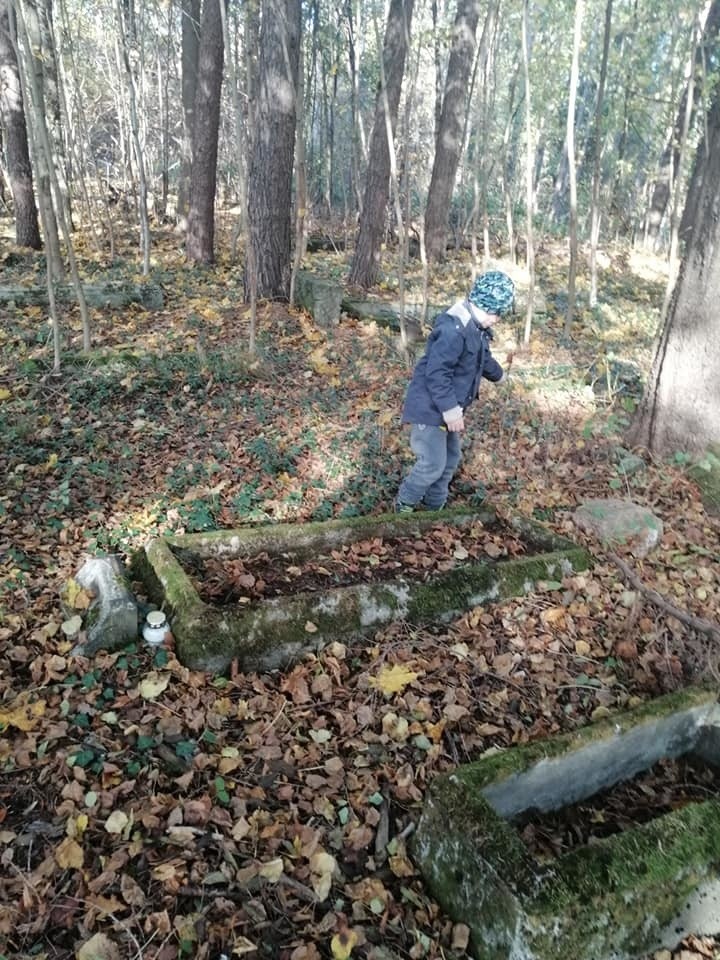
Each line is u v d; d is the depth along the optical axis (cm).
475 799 245
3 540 414
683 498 508
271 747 292
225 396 646
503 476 528
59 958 211
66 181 1174
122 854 240
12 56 1133
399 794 280
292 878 242
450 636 362
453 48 1280
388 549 421
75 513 450
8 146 1184
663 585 412
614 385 691
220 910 229
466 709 320
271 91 880
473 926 230
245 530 409
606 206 1619
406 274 1219
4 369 658
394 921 235
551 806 288
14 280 969
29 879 230
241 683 322
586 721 324
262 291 943
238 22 1266
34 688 306
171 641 335
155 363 684
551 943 210
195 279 1094
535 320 965
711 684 323
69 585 363
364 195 1104
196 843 248
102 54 1970
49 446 538
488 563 409
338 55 1298
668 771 315
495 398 652
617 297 1224
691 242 531
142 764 277
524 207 1770
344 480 514
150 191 1811
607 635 372
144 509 457
